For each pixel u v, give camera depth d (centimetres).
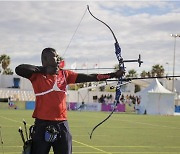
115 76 598
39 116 550
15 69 554
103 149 1185
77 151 1127
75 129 1897
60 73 571
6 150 1087
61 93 561
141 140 1488
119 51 604
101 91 5631
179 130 2080
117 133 1758
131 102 4950
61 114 555
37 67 559
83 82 586
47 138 538
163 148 1262
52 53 554
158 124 2538
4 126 1923
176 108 5078
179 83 7394
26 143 552
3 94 5475
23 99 5531
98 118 3002
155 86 4444
